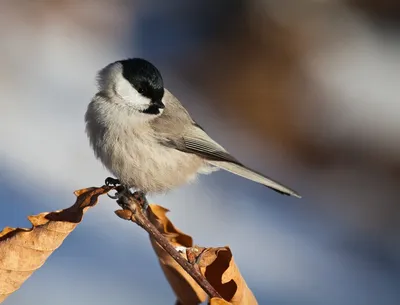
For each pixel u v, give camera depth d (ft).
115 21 42.73
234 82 40.29
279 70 41.06
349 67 40.78
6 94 34.78
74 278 23.40
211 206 30.86
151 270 25.09
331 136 37.06
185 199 31.07
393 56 41.81
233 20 44.47
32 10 39.93
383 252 29.73
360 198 33.65
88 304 21.76
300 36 42.63
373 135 37.32
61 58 38.19
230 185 33.17
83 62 38.42
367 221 32.01
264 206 31.86
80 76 37.35
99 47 40.19
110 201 29.37
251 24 43.86
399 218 32.24
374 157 36.14
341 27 43.68
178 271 12.64
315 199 33.06
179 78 40.73
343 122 37.86
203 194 31.78
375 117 38.11
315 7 44.68
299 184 34.01
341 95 39.40
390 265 28.81
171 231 12.75
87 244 26.11
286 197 33.04
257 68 41.45
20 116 33.30
